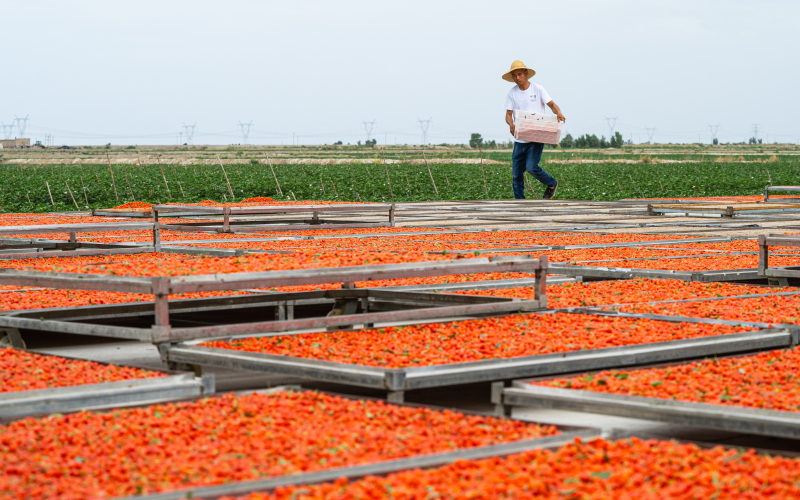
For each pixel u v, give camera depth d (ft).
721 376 21.97
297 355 23.93
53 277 26.86
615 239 57.67
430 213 86.99
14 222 69.62
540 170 94.27
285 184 159.22
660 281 38.70
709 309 31.07
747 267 42.39
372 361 22.85
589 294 35.06
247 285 25.39
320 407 19.84
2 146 568.41
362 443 17.16
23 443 17.11
